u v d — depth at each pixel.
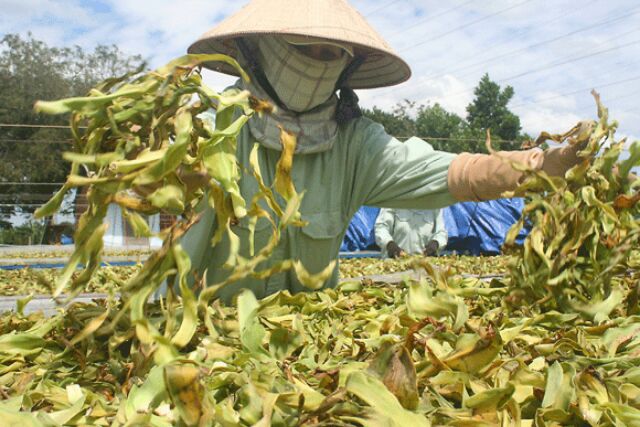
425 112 39.84
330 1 2.26
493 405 1.03
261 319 1.60
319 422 0.97
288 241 2.38
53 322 1.49
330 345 1.50
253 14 2.21
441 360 1.19
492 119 39.91
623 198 1.75
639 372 1.16
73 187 1.13
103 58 30.66
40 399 1.11
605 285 1.75
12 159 27.70
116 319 1.22
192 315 1.18
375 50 2.22
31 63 29.28
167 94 1.21
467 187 2.20
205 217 2.21
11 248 11.94
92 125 1.21
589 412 1.01
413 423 0.92
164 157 1.13
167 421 0.96
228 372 1.14
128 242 9.05
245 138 2.32
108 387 1.21
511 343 1.38
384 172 2.44
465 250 10.72
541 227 1.81
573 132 1.93
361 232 11.80
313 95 2.26
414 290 1.43
